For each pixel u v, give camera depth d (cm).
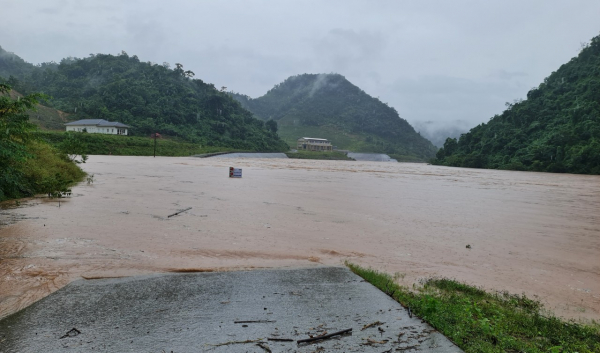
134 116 9962
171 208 1277
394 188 2533
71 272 603
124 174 2688
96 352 348
